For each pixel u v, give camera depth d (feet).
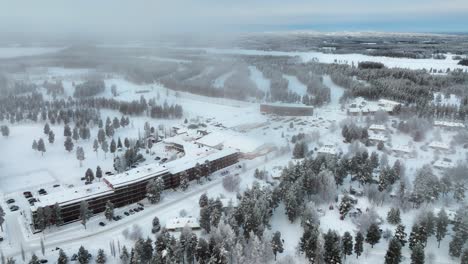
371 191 617.62
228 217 537.65
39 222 547.49
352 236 521.65
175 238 506.07
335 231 497.46
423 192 597.93
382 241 522.06
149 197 633.20
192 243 487.61
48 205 564.30
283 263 462.60
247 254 472.44
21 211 612.70
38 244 524.52
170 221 563.48
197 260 482.69
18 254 501.56
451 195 636.07
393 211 553.23
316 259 460.96
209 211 548.31
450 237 528.63
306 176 635.66
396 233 507.71
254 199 565.53
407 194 605.73
